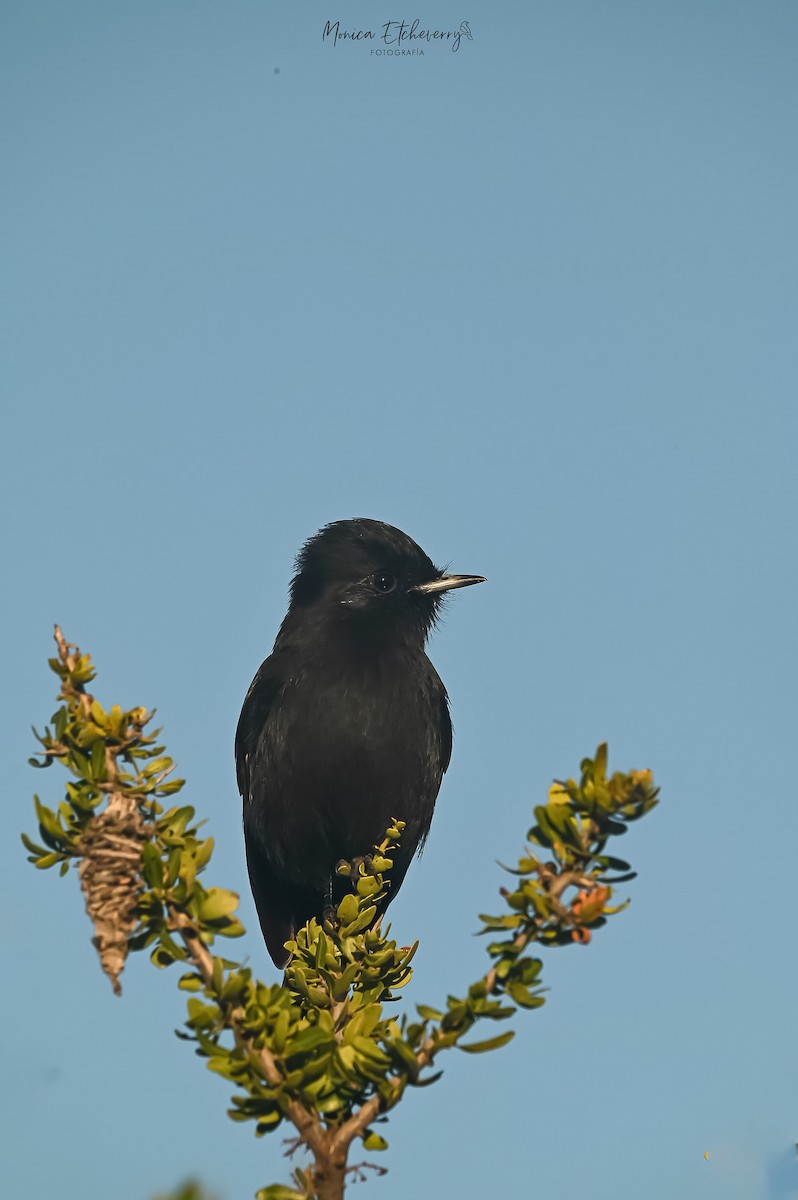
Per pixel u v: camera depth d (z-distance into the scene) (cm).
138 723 779
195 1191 590
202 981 733
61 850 750
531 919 707
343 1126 719
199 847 735
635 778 689
